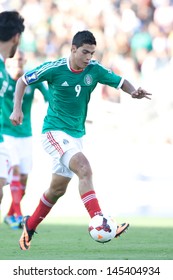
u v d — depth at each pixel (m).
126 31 53.88
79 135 21.86
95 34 53.88
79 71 21.31
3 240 26.20
